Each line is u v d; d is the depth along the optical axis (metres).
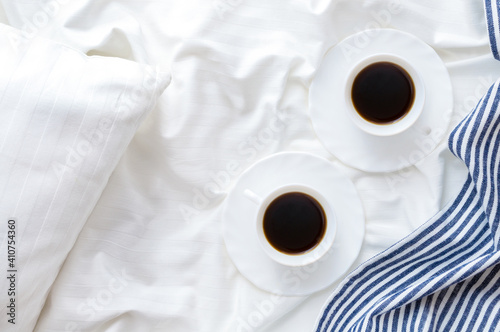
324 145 1.13
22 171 1.05
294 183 1.11
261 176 1.13
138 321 1.13
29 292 1.07
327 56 1.14
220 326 1.13
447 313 1.12
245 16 1.14
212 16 1.13
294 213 1.09
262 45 1.14
